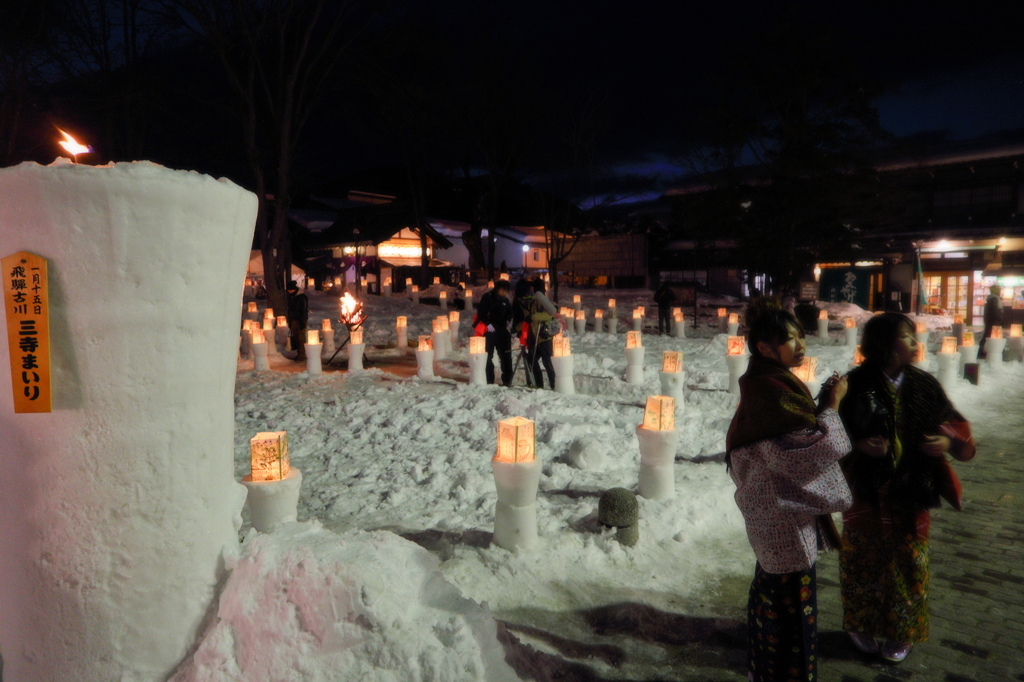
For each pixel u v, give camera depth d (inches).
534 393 356.2
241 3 688.4
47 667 75.2
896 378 123.2
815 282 1065.5
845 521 128.3
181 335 76.2
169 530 77.6
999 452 293.3
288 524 95.7
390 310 1079.6
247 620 80.1
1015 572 170.2
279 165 757.9
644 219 1685.5
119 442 73.7
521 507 167.9
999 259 1093.8
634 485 231.0
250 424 342.0
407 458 276.4
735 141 1033.5
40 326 69.8
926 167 1172.5
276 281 761.6
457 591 95.2
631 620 141.6
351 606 81.4
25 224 69.6
